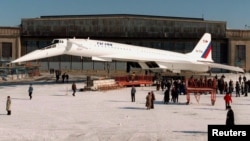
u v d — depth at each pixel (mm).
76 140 18391
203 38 72812
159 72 68812
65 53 55531
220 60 94562
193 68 67312
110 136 19266
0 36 87125
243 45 93312
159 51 67062
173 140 18266
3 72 67625
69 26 90250
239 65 93062
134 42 92750
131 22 91000
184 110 29312
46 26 89875
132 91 34562
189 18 101500
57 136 19281
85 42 56906
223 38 93875
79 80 63562
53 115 26422
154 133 20031
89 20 90250
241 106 32125
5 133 20000
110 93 42812
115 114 26969
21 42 90125
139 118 25188
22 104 32594
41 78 69000
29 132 20297
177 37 92625
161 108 30453
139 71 88938
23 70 72375
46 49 54125
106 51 58812
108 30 90625
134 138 18781
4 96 39125
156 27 91812
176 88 34594
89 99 36562
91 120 24312
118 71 92688
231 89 42031
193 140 18266
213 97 32969
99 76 77500
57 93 42312
